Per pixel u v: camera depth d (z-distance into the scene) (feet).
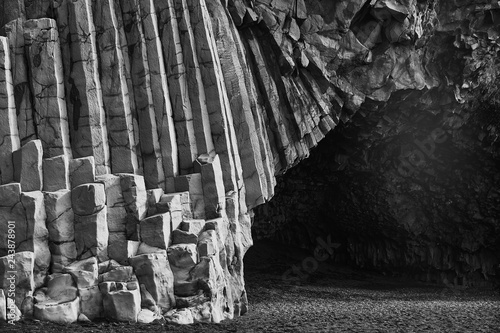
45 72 40.68
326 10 56.85
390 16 58.80
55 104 40.47
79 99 41.42
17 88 40.40
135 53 43.60
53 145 40.14
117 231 37.70
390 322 42.78
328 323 40.93
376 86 61.11
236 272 43.88
